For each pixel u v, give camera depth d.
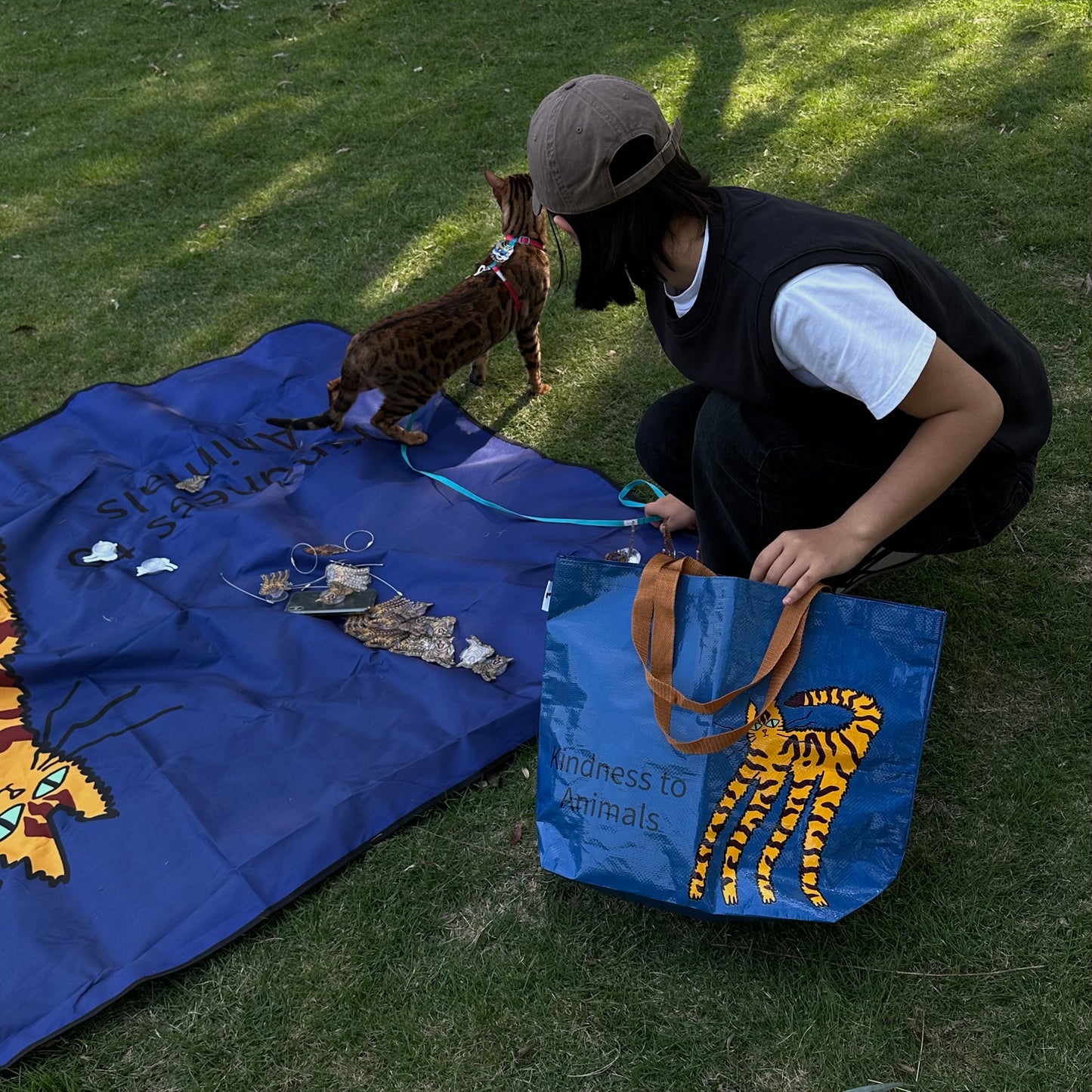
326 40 6.41
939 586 2.46
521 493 3.02
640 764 1.76
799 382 1.70
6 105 6.14
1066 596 2.39
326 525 3.02
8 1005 1.82
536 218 3.21
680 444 2.44
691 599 1.72
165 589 2.80
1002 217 3.79
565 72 5.52
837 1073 1.62
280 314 3.98
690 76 5.24
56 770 2.29
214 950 1.88
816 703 1.70
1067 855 1.88
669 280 1.71
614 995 1.76
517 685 2.40
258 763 2.25
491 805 2.13
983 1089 1.58
